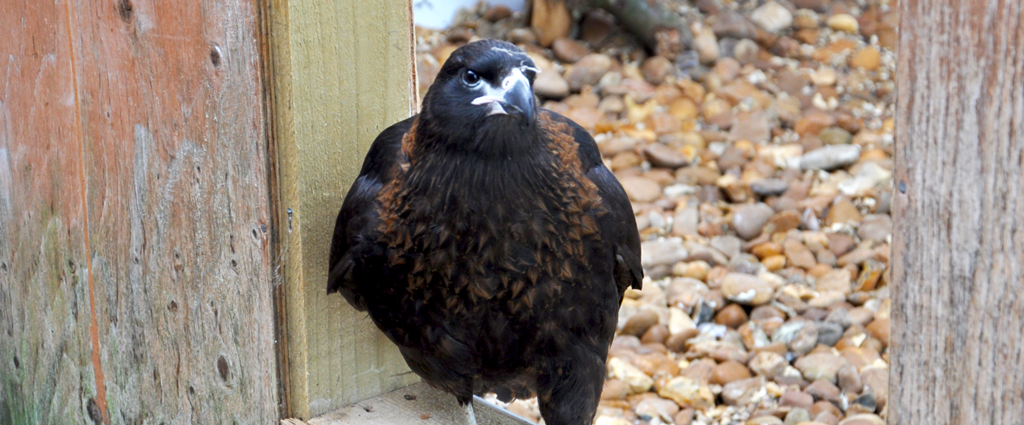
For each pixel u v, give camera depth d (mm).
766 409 5035
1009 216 1574
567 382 2811
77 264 3264
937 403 1756
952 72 1595
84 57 2875
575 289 2639
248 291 2695
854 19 10703
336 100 2688
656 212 7188
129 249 3018
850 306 6043
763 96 9102
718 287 6234
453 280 2559
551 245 2531
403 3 2768
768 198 7434
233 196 2627
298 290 2695
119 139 2883
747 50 9992
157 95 2713
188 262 2836
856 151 7973
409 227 2518
